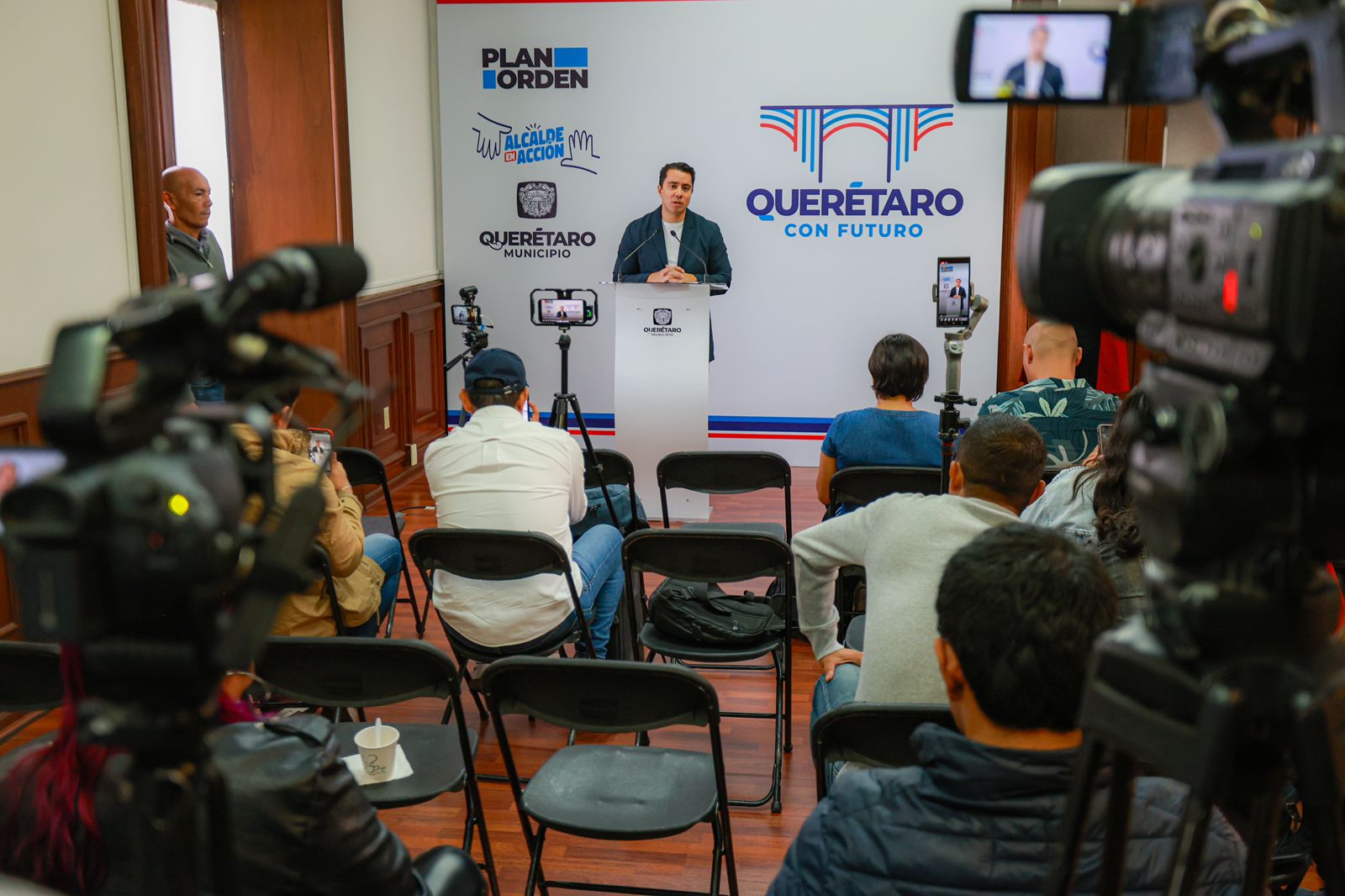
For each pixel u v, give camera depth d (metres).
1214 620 0.73
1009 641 1.15
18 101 3.79
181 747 0.79
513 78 7.18
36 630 0.72
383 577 3.60
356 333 6.25
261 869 1.32
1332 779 0.72
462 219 7.39
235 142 6.14
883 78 6.92
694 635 3.33
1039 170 6.89
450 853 1.60
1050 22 0.92
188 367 0.76
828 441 4.15
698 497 5.93
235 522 0.76
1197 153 5.86
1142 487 0.78
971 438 2.29
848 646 3.12
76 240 4.10
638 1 7.00
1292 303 0.59
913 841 1.19
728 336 7.29
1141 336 0.79
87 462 0.74
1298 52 0.70
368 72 6.53
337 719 2.86
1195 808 0.84
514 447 3.48
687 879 2.93
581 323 5.15
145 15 4.36
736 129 7.07
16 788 1.24
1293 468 0.69
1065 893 0.86
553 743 3.68
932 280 7.11
